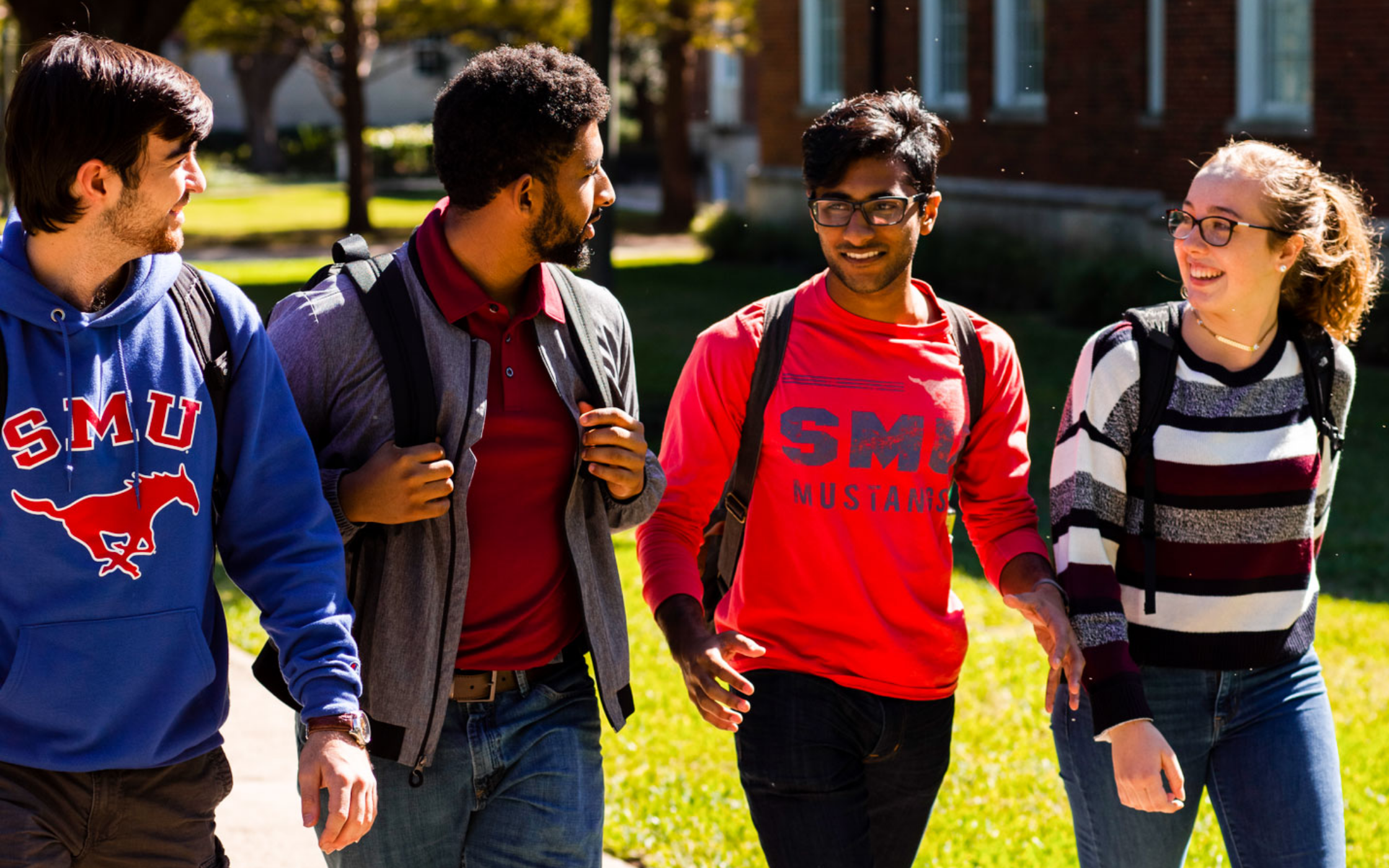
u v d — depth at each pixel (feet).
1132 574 11.24
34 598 8.52
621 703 10.93
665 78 107.96
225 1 104.37
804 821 11.21
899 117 11.27
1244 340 11.10
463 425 9.98
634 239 101.45
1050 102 69.31
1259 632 11.11
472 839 10.46
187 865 9.37
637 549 11.80
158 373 8.78
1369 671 22.76
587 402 10.61
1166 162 62.80
